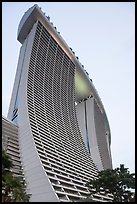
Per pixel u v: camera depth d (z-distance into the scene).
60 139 106.00
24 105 98.44
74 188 81.12
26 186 72.31
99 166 150.00
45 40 138.38
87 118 180.25
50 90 125.00
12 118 107.06
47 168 78.06
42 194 67.88
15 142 87.06
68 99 139.62
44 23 141.00
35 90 111.31
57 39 148.88
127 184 55.06
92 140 165.12
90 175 105.62
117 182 55.56
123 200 54.31
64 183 78.88
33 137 85.12
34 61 122.00
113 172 57.88
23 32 144.62
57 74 138.38
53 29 144.12
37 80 117.44
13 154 81.00
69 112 133.38
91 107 185.88
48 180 69.50
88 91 191.75
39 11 137.12
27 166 78.38
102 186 57.56
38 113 101.69
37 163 75.81
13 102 112.69
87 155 123.75
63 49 154.75
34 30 133.75
